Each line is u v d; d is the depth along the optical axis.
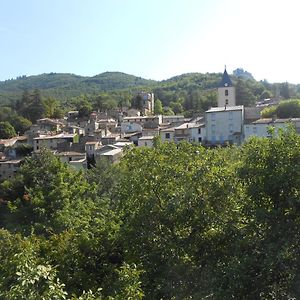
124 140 83.88
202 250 15.23
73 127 99.94
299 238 12.38
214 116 72.19
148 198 16.55
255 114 75.62
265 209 13.02
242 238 13.38
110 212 20.55
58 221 26.19
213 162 16.34
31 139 97.38
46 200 27.80
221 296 12.16
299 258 12.09
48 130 106.12
